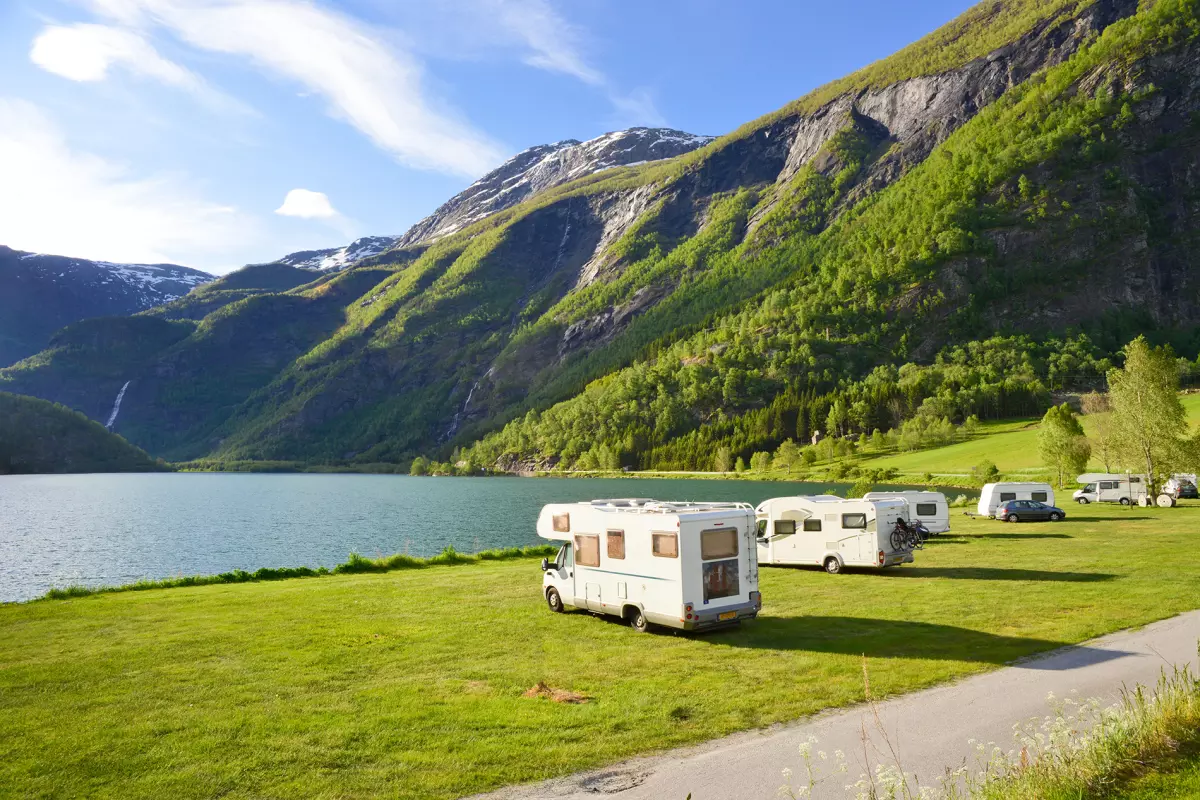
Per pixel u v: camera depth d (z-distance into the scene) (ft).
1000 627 61.93
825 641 59.47
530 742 38.06
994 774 29.12
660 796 31.14
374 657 56.13
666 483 587.27
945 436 533.55
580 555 72.08
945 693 44.57
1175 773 27.73
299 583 100.68
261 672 51.96
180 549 236.84
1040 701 42.11
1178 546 110.11
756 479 563.07
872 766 33.58
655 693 46.14
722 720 40.96
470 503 420.77
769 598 81.10
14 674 51.52
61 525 316.19
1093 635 57.26
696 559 61.57
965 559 108.58
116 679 50.37
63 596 90.99
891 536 98.48
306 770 34.88
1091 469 305.53
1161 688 37.50
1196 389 510.58
